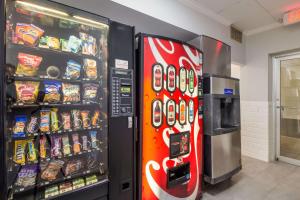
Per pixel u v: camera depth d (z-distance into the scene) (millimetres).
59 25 1318
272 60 3428
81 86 1348
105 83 1348
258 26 3289
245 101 3686
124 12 1827
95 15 1232
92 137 1398
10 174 1062
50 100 1193
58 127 1242
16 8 1050
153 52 1579
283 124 3355
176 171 1763
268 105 3328
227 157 2260
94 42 1370
